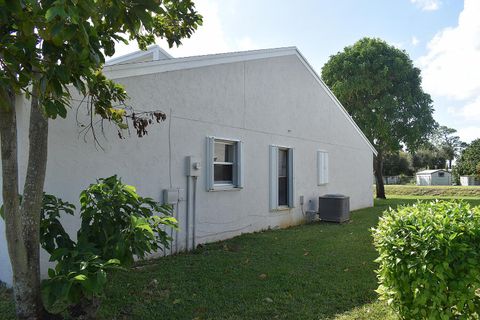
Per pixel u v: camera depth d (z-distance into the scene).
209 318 4.11
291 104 11.30
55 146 5.37
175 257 6.77
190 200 7.52
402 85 23.05
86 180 5.75
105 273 3.08
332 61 23.98
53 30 2.23
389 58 22.69
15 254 3.32
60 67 2.57
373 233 4.24
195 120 7.73
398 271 3.65
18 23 2.47
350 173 15.64
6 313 4.14
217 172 8.52
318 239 8.59
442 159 72.88
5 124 3.19
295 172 11.39
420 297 3.44
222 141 8.62
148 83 6.71
